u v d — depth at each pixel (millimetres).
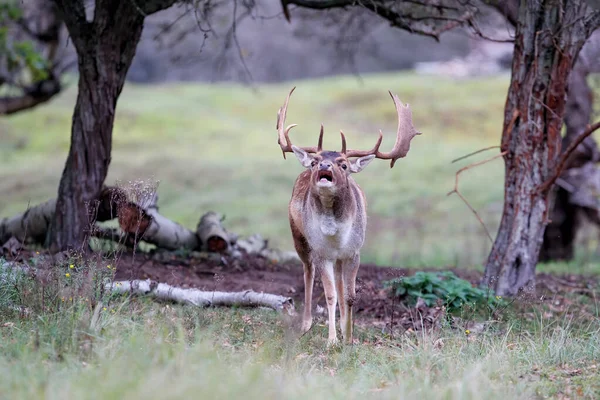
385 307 12664
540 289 14258
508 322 11516
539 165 13398
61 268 10914
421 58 68062
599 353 9969
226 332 10211
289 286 13898
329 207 10391
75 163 13734
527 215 13445
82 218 13648
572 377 9070
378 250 24531
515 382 8688
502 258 13578
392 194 34906
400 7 15516
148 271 13516
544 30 12969
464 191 34969
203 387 6805
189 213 30812
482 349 9977
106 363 7598
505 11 14680
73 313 9383
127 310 10641
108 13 13375
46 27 20703
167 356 7844
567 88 13359
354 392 7664
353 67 19422
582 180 21172
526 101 13297
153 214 14797
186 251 15195
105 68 13648
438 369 8938
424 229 28875
